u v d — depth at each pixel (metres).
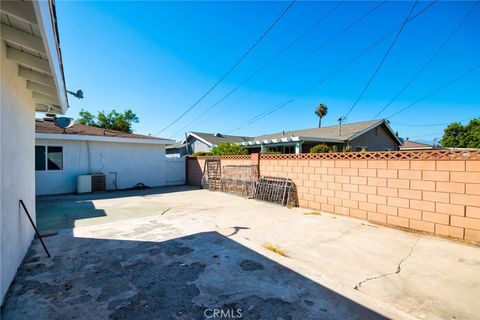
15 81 2.91
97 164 10.99
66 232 4.56
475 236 3.96
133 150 12.06
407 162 4.76
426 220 4.51
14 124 2.87
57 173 10.02
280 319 2.07
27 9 1.73
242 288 2.57
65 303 2.30
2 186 2.38
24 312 2.16
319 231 4.66
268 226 5.00
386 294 2.48
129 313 2.15
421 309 2.24
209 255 3.46
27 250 3.61
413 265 3.17
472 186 3.99
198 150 24.98
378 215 5.22
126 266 3.11
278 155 7.82
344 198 5.92
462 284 2.70
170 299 2.37
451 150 4.20
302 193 7.00
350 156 5.77
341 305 2.28
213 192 10.48
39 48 2.32
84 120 24.41
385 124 18.55
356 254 3.54
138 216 5.95
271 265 3.14
